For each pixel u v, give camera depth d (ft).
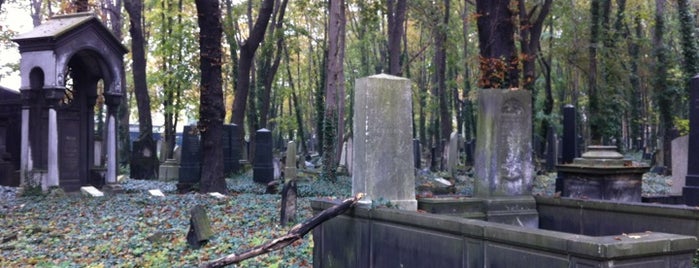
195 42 102.27
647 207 23.76
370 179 22.68
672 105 91.66
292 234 21.91
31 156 57.26
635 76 114.32
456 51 112.47
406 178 23.41
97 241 33.55
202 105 58.54
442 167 106.42
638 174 40.42
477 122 28.22
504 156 27.35
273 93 182.19
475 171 28.04
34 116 57.52
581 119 167.84
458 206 25.70
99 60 62.03
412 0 103.60
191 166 67.56
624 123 193.57
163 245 31.89
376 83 23.09
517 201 27.30
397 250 20.03
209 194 55.01
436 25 102.99
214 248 30.25
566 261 14.48
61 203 50.03
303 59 197.67
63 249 31.81
